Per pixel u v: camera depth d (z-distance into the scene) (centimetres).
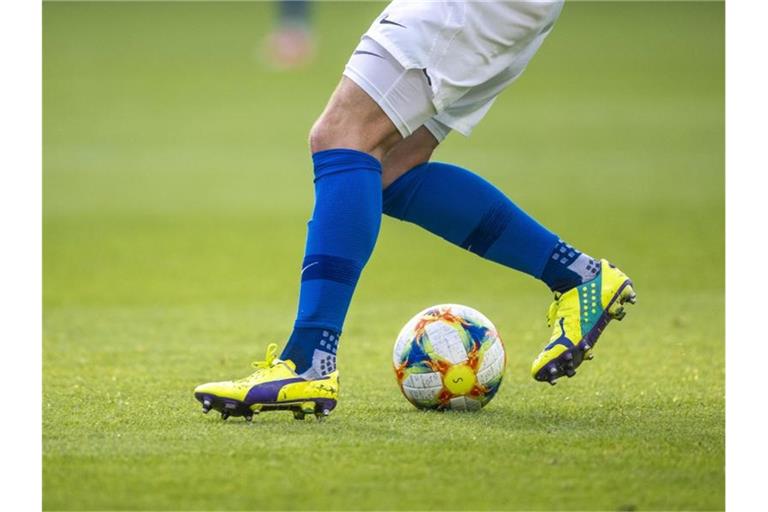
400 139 1485
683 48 12350
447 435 1362
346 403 1625
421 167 1565
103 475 1198
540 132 7256
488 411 1552
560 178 5522
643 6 16688
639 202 4784
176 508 1098
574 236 4000
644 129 7262
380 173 1482
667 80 9888
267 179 5803
